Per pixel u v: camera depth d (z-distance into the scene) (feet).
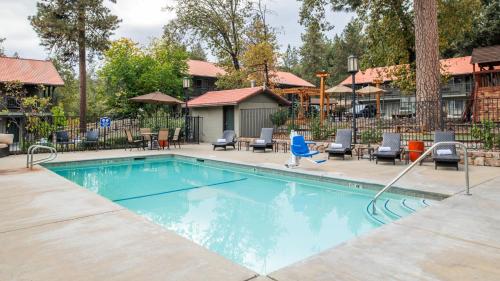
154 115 71.77
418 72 44.83
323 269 9.24
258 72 92.32
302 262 9.76
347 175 25.93
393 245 11.02
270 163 33.96
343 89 61.57
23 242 11.43
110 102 79.97
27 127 49.57
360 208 20.30
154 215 19.70
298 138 30.81
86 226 13.20
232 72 93.25
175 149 50.96
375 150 37.29
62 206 16.33
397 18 64.39
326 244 14.83
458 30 65.10
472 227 12.76
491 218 13.89
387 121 46.93
